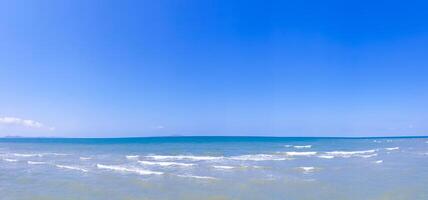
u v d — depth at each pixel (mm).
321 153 41781
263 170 23969
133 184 18609
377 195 15133
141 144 73812
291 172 22797
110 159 34469
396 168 25031
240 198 14844
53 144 78875
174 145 67375
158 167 26531
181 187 17578
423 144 74438
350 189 16578
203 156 37156
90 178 20953
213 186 17719
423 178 19953
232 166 26438
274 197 14922
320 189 16625
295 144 72938
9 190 17266
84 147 61438
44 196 15727
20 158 36875
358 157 35469
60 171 24547
